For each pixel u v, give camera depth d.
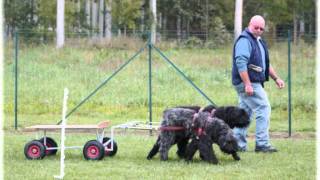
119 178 8.81
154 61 24.11
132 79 21.70
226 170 9.37
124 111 17.73
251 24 11.20
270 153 11.05
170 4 45.19
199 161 10.16
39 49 25.66
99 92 20.23
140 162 10.11
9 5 40.03
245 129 11.26
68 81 21.50
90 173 9.16
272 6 42.75
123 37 27.67
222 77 22.28
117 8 38.62
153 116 17.20
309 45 25.66
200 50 26.19
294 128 14.91
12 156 10.64
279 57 24.77
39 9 39.06
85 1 42.56
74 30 40.03
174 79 21.78
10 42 25.67
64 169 9.41
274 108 17.84
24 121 15.88
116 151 10.78
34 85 21.06
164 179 8.73
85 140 12.61
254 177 8.87
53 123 15.61
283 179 8.77
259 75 11.16
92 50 25.81
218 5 44.78
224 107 10.53
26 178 8.77
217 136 9.95
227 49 26.44
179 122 10.09
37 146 10.39
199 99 19.41
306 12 44.84
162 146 10.22
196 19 45.50
